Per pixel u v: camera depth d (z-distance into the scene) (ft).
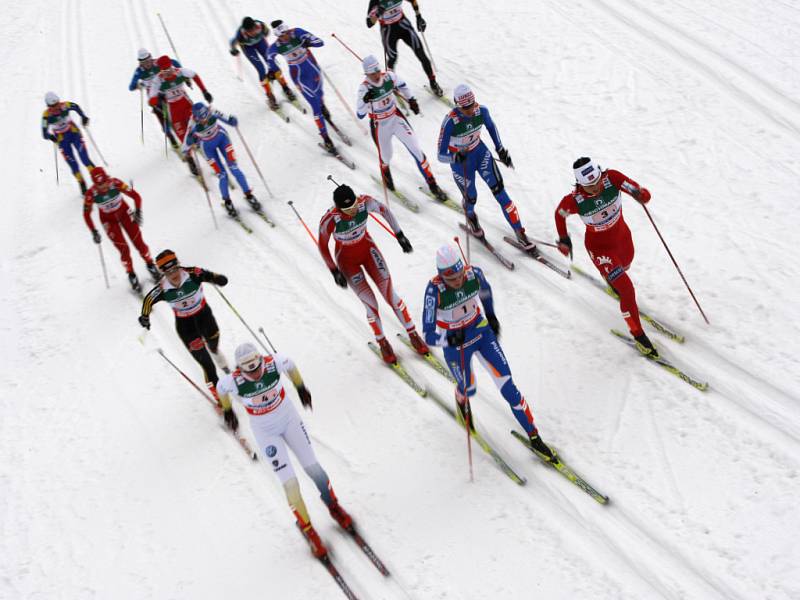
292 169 130.41
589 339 87.97
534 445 75.51
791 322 83.41
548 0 159.84
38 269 121.80
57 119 130.62
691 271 92.58
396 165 125.08
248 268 111.55
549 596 64.18
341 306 101.60
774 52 129.70
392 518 73.72
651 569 64.54
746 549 64.18
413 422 83.25
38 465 87.61
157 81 130.72
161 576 72.74
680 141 114.73
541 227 104.68
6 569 76.07
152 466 84.84
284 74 160.45
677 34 139.64
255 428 71.10
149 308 86.07
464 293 71.97
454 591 66.18
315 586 69.31
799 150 108.58
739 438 73.41
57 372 100.94
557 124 123.65
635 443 75.31
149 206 130.72
